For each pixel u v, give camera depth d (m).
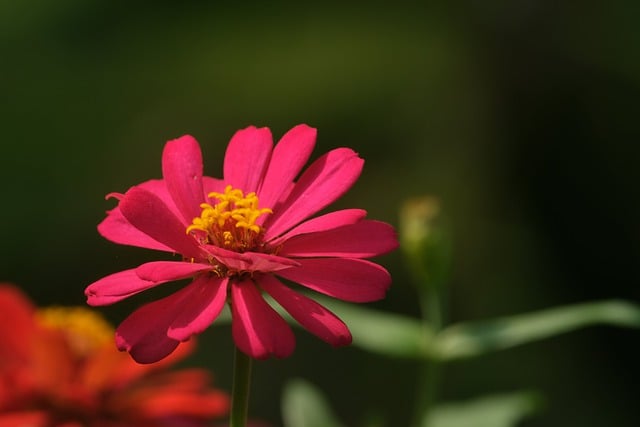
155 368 0.59
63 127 2.00
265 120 2.09
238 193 0.51
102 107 2.06
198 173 0.51
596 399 1.68
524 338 0.63
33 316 0.59
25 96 2.04
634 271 1.93
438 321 0.64
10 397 0.58
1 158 1.92
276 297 0.48
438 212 0.64
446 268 0.64
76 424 0.58
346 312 0.64
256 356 0.47
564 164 2.02
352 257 0.49
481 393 1.63
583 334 1.73
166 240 0.49
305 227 0.49
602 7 2.06
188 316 0.48
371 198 2.03
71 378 0.59
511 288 1.89
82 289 1.78
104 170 1.96
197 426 0.60
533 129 2.07
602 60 2.04
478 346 0.63
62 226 1.85
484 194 2.05
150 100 2.10
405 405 1.60
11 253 1.80
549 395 1.65
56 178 1.92
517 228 2.01
